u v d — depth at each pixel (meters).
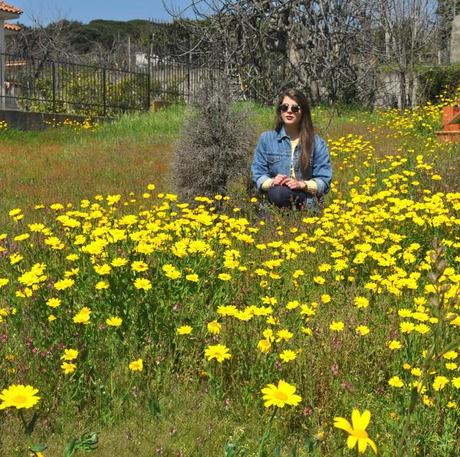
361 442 1.36
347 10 21.77
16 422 2.60
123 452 2.49
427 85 24.78
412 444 2.38
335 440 2.52
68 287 3.43
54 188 9.28
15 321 3.32
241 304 3.88
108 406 2.74
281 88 21.73
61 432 2.61
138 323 3.23
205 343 3.20
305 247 4.97
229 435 2.67
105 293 3.40
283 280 4.41
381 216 5.43
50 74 26.39
